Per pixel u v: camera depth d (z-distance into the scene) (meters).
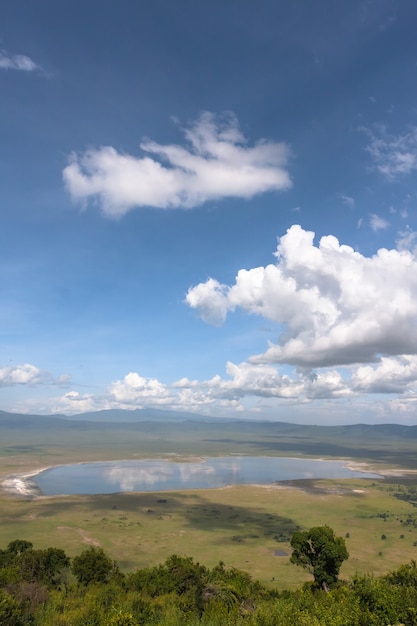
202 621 39.78
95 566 64.06
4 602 34.25
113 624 32.34
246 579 65.06
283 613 34.25
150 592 56.41
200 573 62.22
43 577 63.38
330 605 37.62
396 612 32.22
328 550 67.50
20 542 82.06
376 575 95.19
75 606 41.94
